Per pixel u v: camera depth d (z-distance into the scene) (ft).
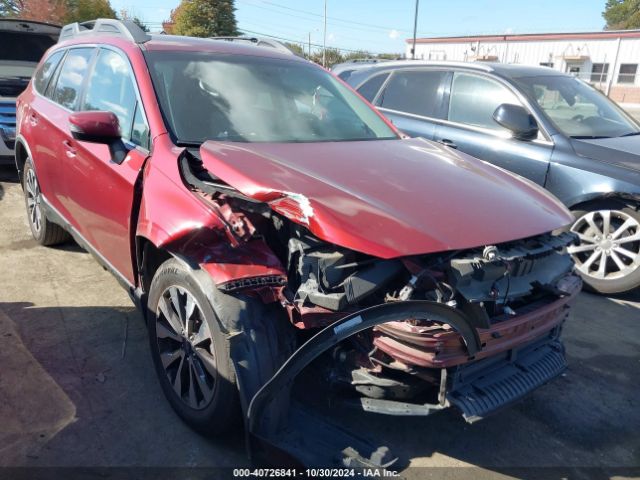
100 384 10.66
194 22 144.77
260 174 8.49
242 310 8.04
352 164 9.99
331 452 7.79
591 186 15.78
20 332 12.32
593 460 9.55
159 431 9.47
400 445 9.53
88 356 11.56
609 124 18.31
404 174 9.85
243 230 8.14
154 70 11.43
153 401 10.26
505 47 130.82
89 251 12.87
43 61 17.33
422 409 7.97
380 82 22.30
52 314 13.20
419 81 20.90
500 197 9.59
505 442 9.84
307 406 8.55
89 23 16.31
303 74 13.64
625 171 15.46
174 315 9.43
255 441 7.95
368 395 8.12
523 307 8.86
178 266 8.99
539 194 10.57
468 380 8.38
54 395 10.25
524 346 9.12
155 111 10.61
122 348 11.91
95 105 12.71
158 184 9.47
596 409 10.95
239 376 7.90
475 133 18.53
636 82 117.60
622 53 118.11
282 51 14.76
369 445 7.99
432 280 7.72
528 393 8.68
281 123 11.70
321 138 11.76
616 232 15.98
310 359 7.17
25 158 17.30
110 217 11.16
